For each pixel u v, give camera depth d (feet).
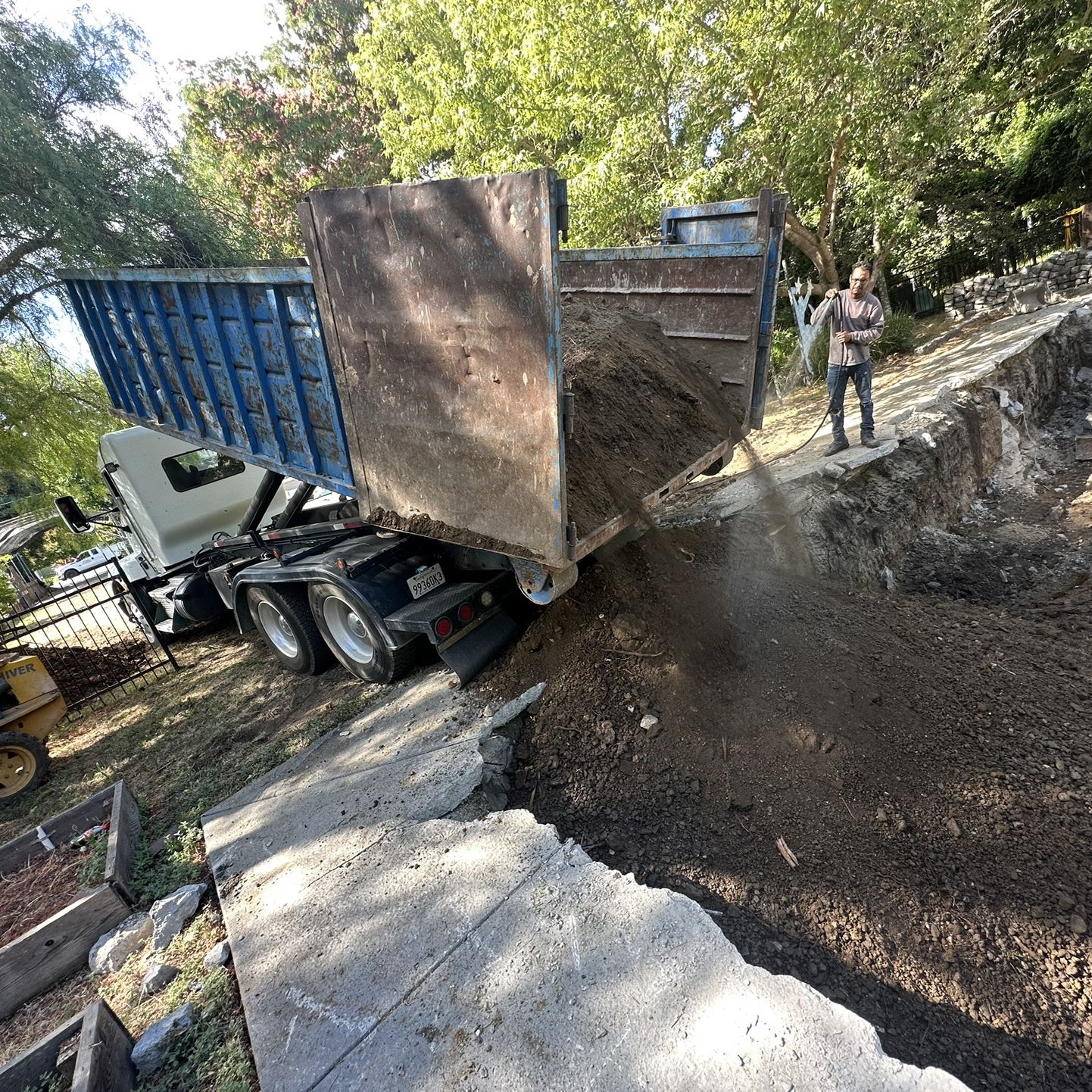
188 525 21.54
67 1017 8.44
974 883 8.35
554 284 7.01
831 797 9.35
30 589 43.32
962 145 41.55
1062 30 36.50
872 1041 5.78
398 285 8.62
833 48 26.76
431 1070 6.41
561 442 7.82
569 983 6.87
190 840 10.98
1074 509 22.33
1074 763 9.85
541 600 9.94
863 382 20.30
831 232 39.63
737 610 12.81
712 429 13.08
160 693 18.81
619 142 28.99
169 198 29.37
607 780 10.09
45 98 27.35
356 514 15.05
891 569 19.31
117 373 19.03
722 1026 6.14
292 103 57.36
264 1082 6.67
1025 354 29.50
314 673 16.26
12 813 14.39
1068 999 7.20
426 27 40.63
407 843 9.29
